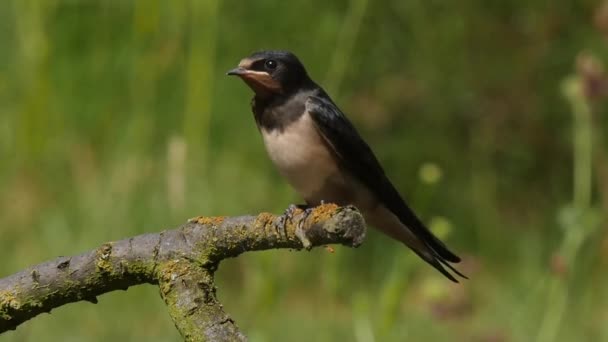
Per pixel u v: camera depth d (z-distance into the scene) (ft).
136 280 13.99
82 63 46.80
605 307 38.14
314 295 40.63
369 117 51.90
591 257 39.24
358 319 27.61
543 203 50.67
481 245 47.55
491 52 53.78
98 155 45.44
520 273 41.70
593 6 52.16
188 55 45.60
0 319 14.21
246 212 43.55
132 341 36.60
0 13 46.98
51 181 44.65
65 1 46.57
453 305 29.89
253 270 35.01
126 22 46.96
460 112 52.80
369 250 43.47
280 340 35.68
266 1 48.03
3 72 46.96
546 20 53.42
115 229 42.83
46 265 14.15
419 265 41.37
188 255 13.87
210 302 13.47
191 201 42.68
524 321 34.63
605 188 42.55
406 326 35.12
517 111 52.85
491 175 51.21
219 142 45.68
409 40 52.75
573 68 52.54
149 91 45.42
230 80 46.98
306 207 22.36
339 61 38.06
